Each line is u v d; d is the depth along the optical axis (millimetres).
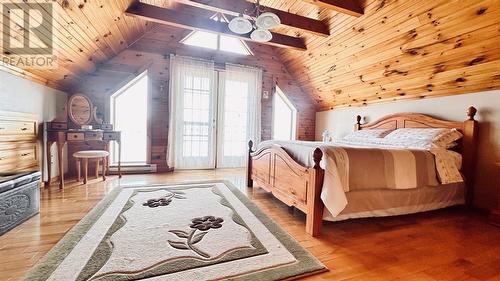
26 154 2680
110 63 3943
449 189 2561
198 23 3318
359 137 3658
